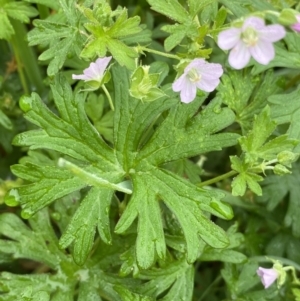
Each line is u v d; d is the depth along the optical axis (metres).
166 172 0.25
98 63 0.24
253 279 0.27
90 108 0.29
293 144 0.24
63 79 0.25
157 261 0.26
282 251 0.30
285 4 0.28
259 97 0.28
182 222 0.24
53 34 0.25
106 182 0.23
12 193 0.24
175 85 0.23
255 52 0.22
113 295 0.26
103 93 0.30
